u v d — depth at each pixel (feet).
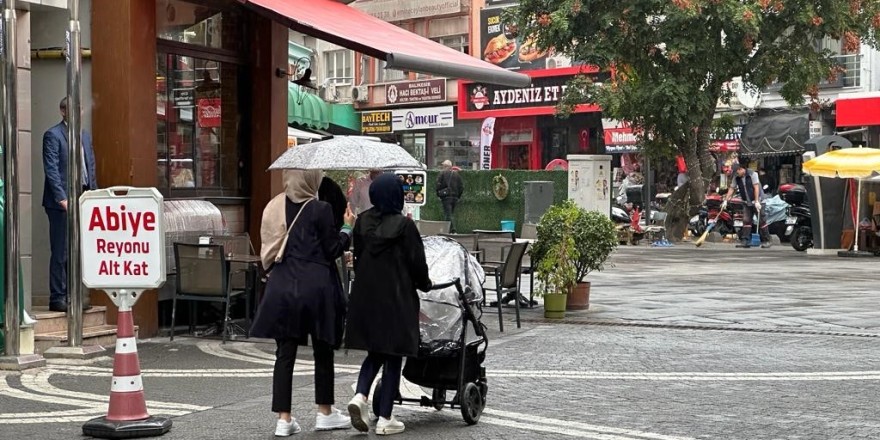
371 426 43.06
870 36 156.35
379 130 261.24
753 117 195.42
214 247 64.80
